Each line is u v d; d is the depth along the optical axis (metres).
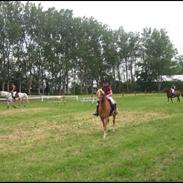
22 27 69.38
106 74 89.38
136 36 93.56
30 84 73.12
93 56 81.06
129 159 13.03
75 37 76.12
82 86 86.44
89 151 14.38
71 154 14.00
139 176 11.32
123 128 20.45
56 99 54.19
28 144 16.42
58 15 73.94
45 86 80.75
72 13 76.50
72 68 78.88
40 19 70.81
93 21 82.56
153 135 17.56
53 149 15.05
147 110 32.12
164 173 11.60
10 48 69.06
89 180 10.89
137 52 96.75
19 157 13.84
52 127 21.78
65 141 16.83
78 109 34.44
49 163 12.75
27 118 27.20
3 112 32.34
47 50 71.56
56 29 73.38
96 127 21.30
